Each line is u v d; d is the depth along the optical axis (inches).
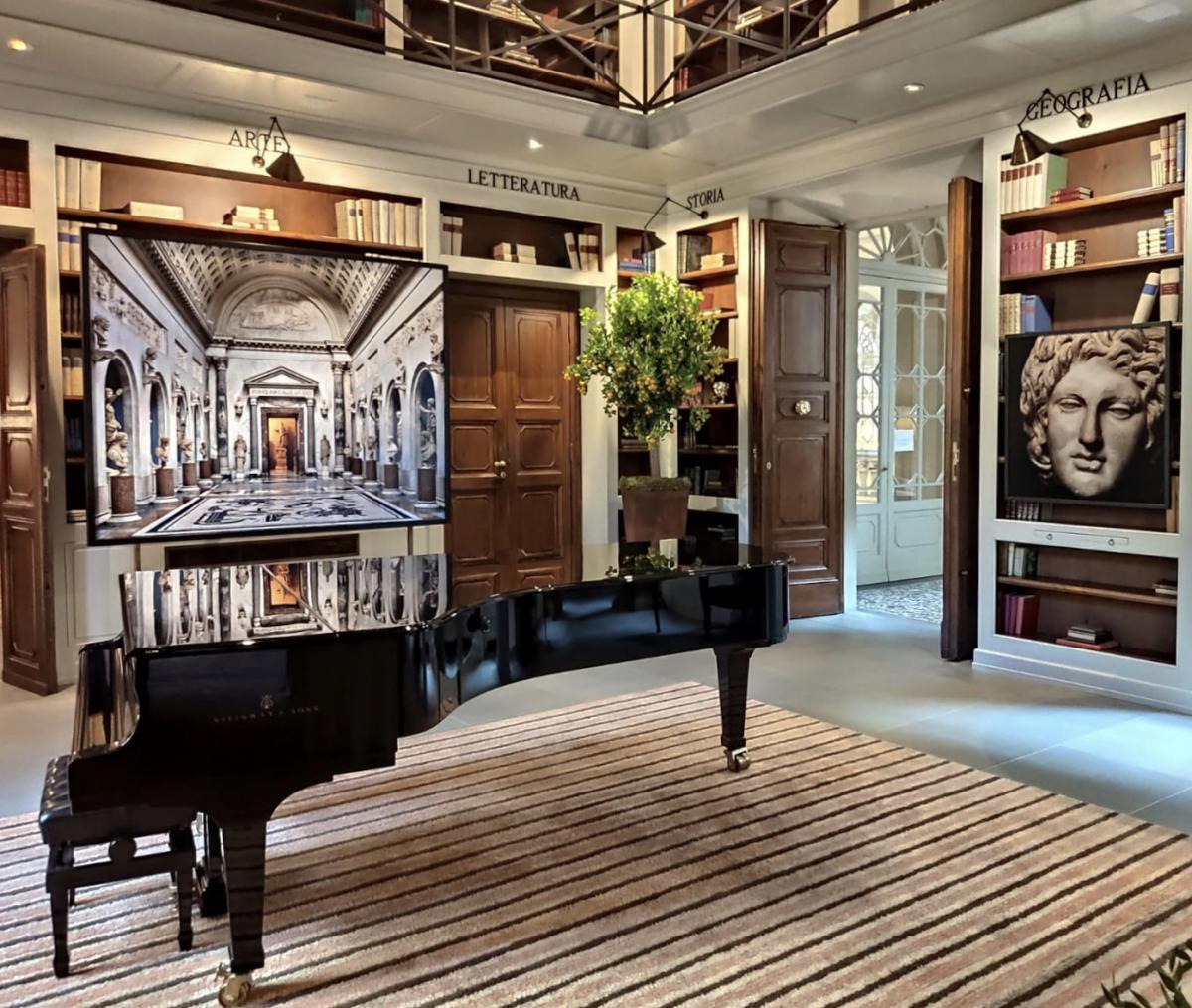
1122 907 104.0
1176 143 171.3
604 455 268.5
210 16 174.2
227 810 88.0
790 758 152.6
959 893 107.7
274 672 89.1
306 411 215.3
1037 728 166.6
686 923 102.3
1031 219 198.7
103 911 106.7
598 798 137.0
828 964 93.7
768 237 254.2
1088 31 166.2
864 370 311.9
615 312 227.8
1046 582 197.3
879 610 275.4
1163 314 174.9
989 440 203.2
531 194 248.4
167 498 197.6
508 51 215.2
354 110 205.6
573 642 122.2
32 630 191.8
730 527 270.8
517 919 103.7
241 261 205.2
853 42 186.4
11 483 194.2
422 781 144.7
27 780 145.1
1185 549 173.2
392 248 227.0
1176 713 174.6
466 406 253.4
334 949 97.9
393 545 231.8
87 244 184.2
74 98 186.4
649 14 223.0
